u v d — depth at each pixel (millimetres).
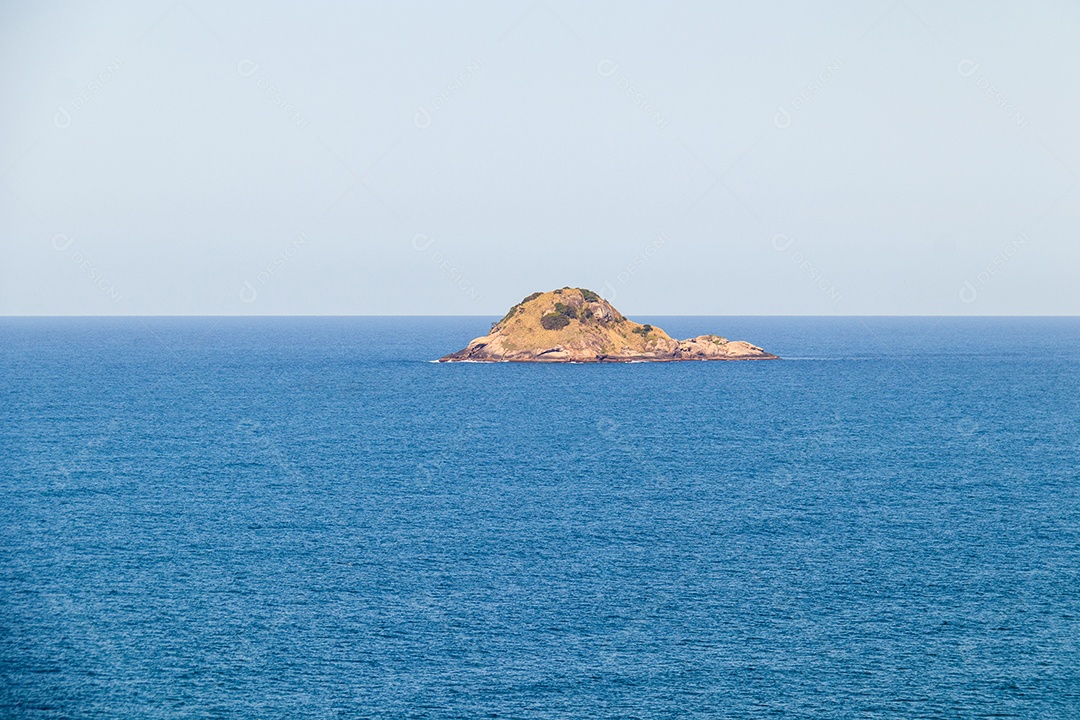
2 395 184875
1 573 63031
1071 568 65000
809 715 43938
